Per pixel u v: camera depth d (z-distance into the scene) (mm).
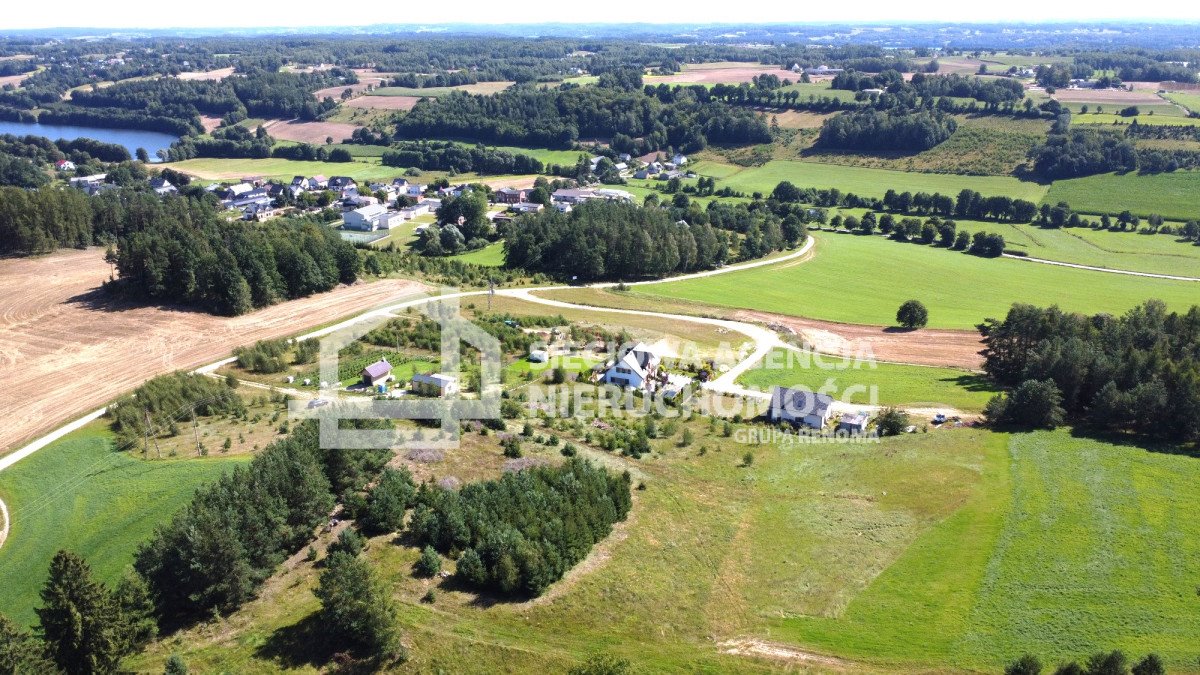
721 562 52875
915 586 50688
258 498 48594
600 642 44125
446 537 50969
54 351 94250
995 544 55156
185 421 75188
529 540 49219
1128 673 40406
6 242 133625
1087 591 49438
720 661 43406
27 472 66625
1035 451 70688
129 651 40094
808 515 59500
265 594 46031
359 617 41156
